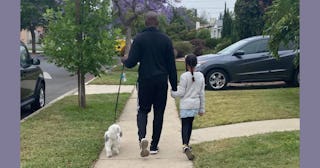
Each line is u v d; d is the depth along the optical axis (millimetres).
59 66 11227
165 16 31891
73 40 10984
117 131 7262
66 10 11133
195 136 8523
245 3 29219
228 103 11914
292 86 15953
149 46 7160
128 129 9219
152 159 7059
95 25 11008
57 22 10953
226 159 6781
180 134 8742
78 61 10961
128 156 7223
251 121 9789
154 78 7152
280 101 12078
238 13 29531
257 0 28812
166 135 8664
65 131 8844
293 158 6668
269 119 9945
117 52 11375
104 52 10984
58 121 9852
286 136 7988
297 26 12125
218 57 15188
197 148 7562
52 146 7676
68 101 12828
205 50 38125
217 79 15078
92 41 10945
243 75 15102
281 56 15180
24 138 8250
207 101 12336
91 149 7488
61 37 10945
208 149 7465
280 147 7270
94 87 16875
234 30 29938
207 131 8945
